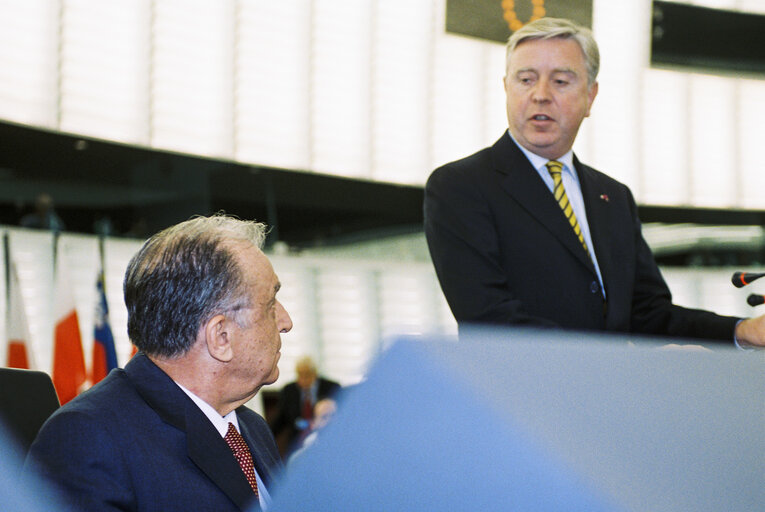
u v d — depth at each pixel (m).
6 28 6.71
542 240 2.09
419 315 9.77
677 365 0.31
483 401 0.29
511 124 2.19
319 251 9.70
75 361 4.86
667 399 0.30
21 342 4.90
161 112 7.81
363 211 9.57
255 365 1.53
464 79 9.62
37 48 6.91
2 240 6.60
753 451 0.29
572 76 2.14
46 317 6.72
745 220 11.06
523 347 0.30
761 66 10.78
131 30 7.54
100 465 1.35
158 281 1.49
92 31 7.27
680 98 10.62
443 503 0.29
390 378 0.30
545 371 0.30
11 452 0.48
